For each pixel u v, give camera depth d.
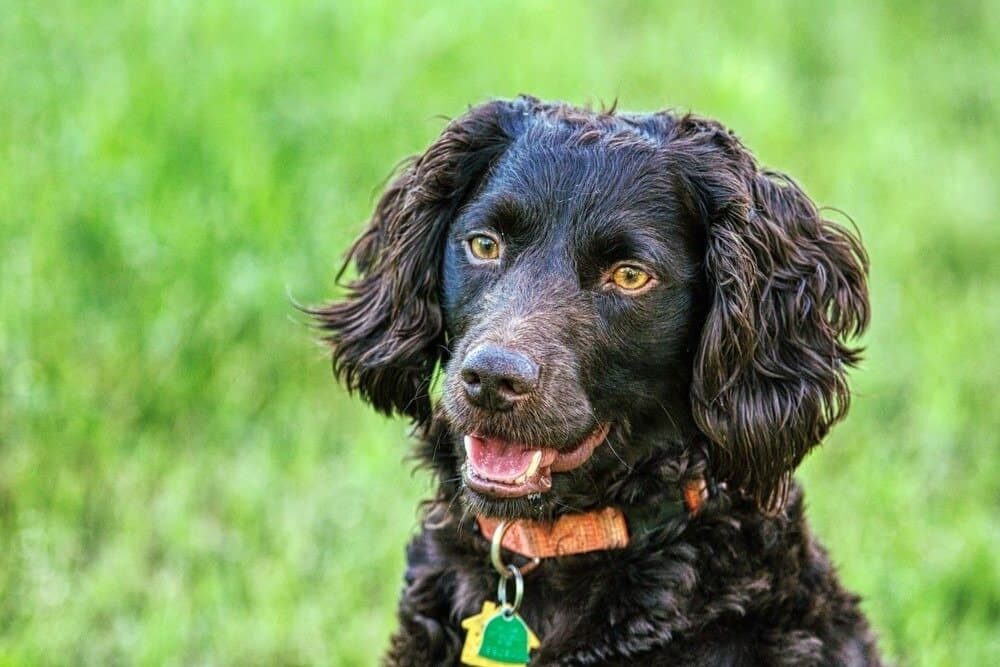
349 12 12.42
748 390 5.62
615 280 5.53
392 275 6.07
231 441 8.71
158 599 7.62
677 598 5.56
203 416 8.83
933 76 17.08
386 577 7.93
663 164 5.63
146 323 9.06
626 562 5.62
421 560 6.00
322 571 7.98
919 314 11.42
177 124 10.52
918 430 9.73
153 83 10.77
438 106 11.86
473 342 5.32
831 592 5.96
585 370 5.41
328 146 10.98
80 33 11.23
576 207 5.53
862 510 8.71
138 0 11.70
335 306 6.39
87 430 8.45
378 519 8.23
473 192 5.91
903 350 10.78
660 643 5.53
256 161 10.41
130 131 10.42
